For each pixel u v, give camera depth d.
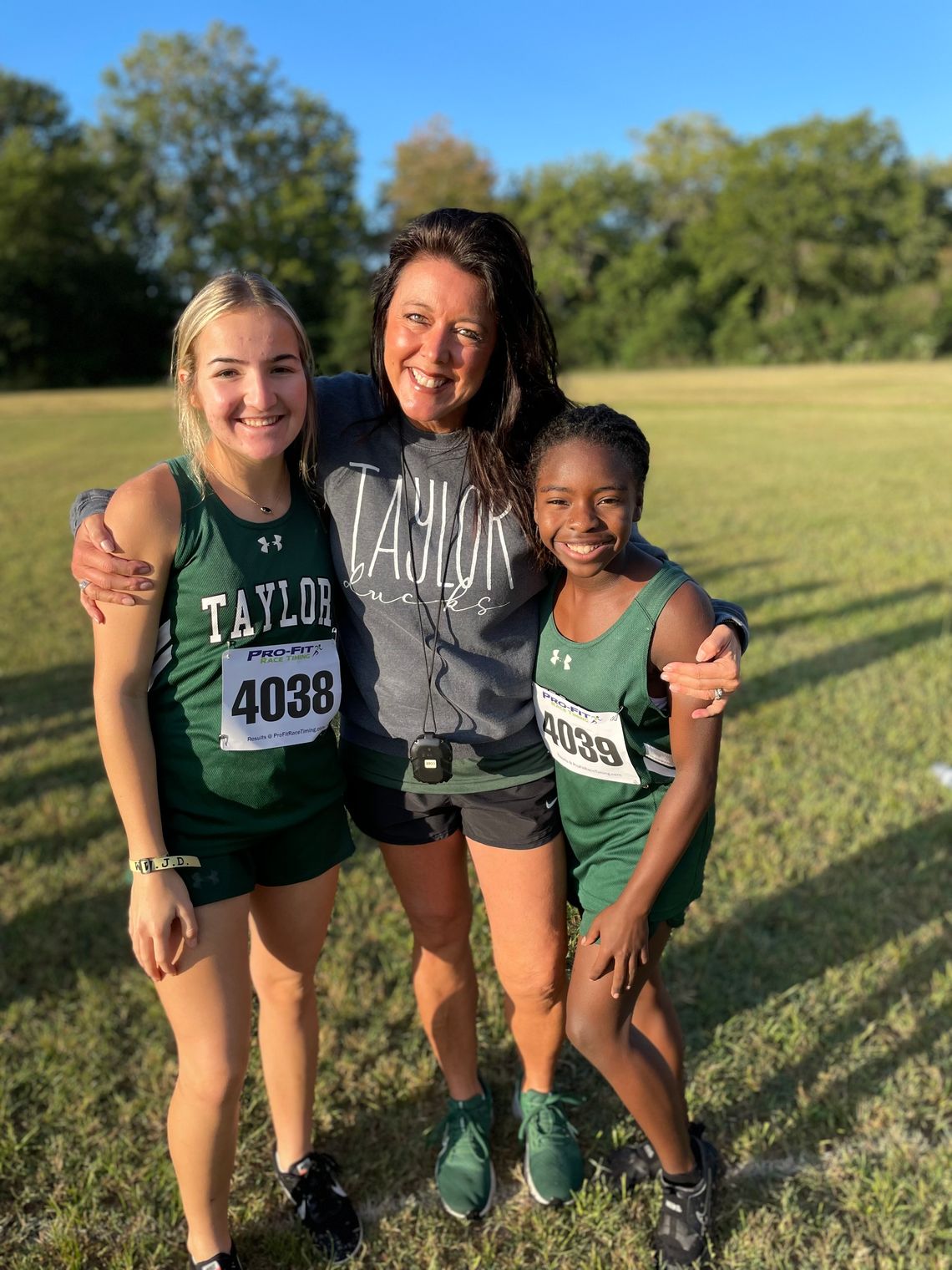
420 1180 2.30
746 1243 2.08
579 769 1.94
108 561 1.65
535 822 2.01
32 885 3.53
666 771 1.95
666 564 1.86
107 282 54.81
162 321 57.31
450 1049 2.29
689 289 59.44
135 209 59.75
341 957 3.07
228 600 1.75
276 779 1.84
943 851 3.56
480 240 1.73
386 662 1.93
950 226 60.62
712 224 61.09
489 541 1.87
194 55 59.09
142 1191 2.24
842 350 54.12
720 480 12.84
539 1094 2.32
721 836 3.74
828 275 58.19
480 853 2.04
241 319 1.68
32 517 11.27
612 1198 2.21
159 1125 2.45
